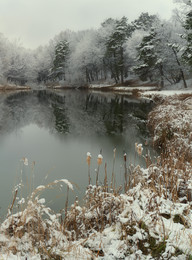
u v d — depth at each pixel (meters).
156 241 2.27
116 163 7.75
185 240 2.21
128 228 2.45
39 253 2.26
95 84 69.62
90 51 65.75
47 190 5.71
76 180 6.47
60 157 8.96
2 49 80.31
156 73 44.84
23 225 2.39
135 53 57.38
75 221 2.93
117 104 27.70
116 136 12.28
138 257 2.12
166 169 4.18
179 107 12.96
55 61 81.00
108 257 2.14
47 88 88.12
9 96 44.28
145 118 17.50
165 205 2.84
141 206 2.84
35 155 9.36
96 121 17.41
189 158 5.82
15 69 84.81
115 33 56.84
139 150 3.38
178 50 35.69
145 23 75.19
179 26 39.22
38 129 15.02
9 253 2.14
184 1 30.84
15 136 13.04
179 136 7.66
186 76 43.09
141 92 39.94
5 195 5.52
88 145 10.71
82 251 2.21
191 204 2.83
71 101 33.44
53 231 2.53
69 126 15.84
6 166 8.02
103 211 3.01
